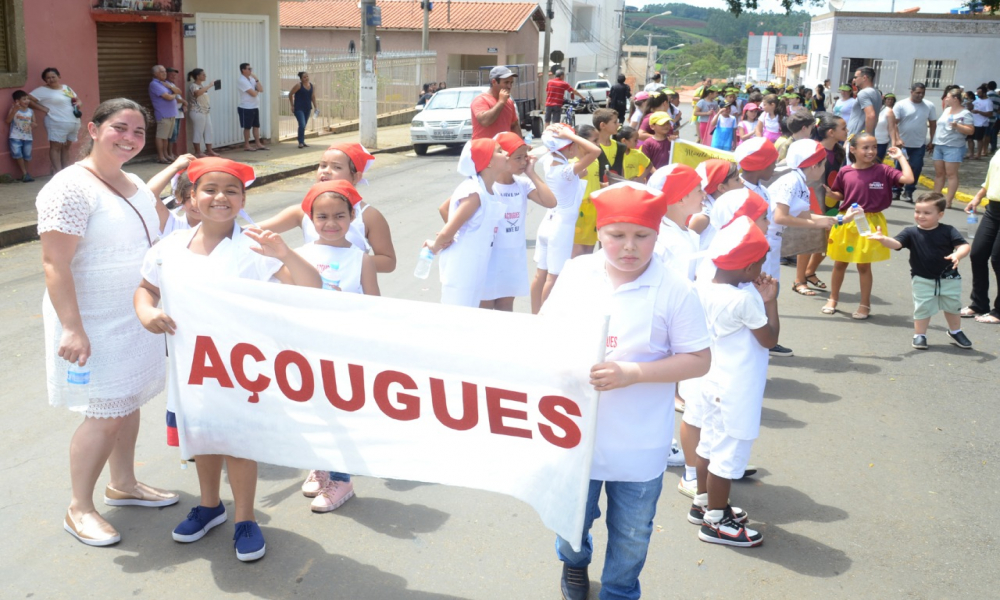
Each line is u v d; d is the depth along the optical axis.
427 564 3.88
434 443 3.34
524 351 3.09
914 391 6.23
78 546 3.90
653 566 3.95
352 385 3.38
